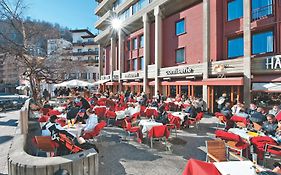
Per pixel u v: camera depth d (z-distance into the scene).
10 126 12.29
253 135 6.88
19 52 18.69
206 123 13.16
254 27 14.70
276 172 4.06
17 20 19.73
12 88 54.59
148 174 5.93
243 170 4.02
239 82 14.19
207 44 17.38
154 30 25.31
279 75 12.95
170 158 7.14
